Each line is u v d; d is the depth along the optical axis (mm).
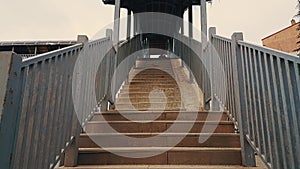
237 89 2229
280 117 1465
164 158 2254
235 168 2031
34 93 1417
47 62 1603
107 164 2230
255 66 1832
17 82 1199
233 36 2342
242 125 2162
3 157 1094
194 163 2227
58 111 1785
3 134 1096
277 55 1492
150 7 7211
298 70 1278
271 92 1581
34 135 1415
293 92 1334
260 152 1756
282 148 1438
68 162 2145
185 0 6695
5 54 1155
